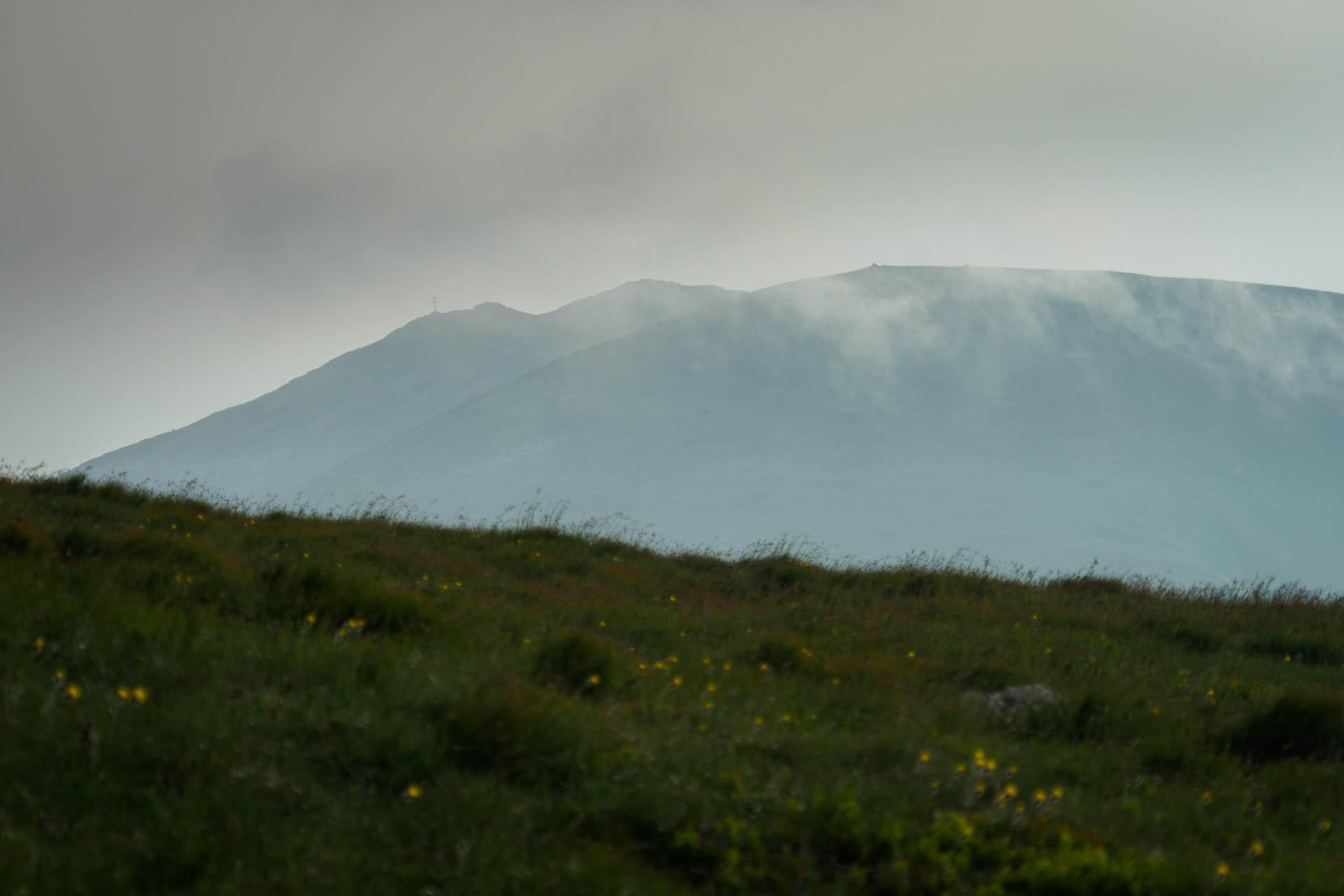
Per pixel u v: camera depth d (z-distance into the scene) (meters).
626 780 5.86
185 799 5.04
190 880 4.45
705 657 10.38
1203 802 7.30
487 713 6.20
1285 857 6.38
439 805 5.29
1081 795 7.10
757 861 5.20
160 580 9.74
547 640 9.63
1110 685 11.18
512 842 5.07
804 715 8.39
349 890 4.48
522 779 5.83
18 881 4.19
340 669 7.25
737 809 5.70
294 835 4.86
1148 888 5.44
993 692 10.72
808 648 11.55
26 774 5.11
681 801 5.65
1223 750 9.05
